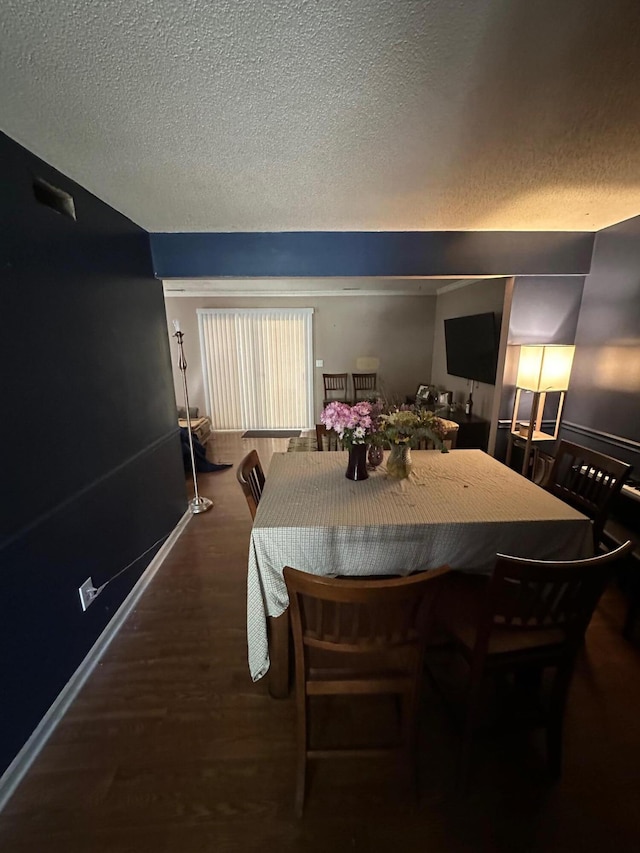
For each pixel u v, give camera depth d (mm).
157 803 1188
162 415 2656
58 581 1528
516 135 1404
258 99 1166
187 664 1703
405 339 5980
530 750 1342
